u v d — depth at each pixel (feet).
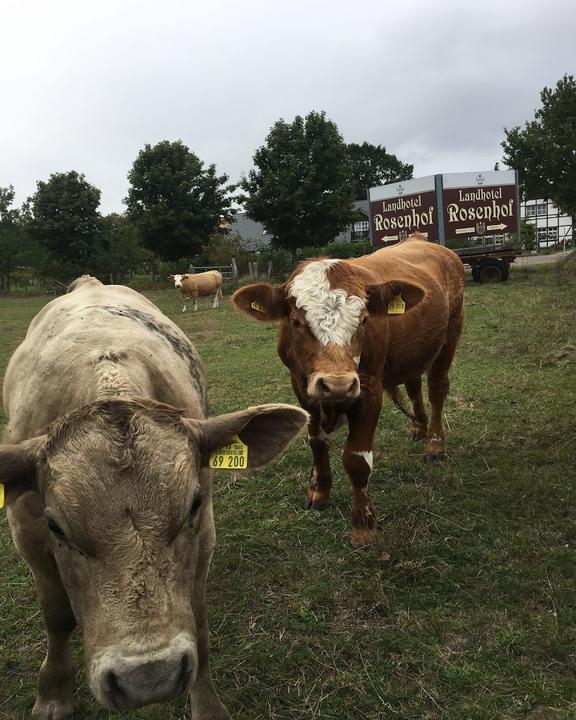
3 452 6.34
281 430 7.67
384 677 9.57
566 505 14.37
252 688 9.53
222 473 17.31
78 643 10.68
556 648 9.80
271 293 14.17
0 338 50.70
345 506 15.37
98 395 7.29
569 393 22.00
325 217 90.22
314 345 12.92
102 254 132.67
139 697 5.38
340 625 10.92
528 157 91.25
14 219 179.93
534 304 42.50
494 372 25.93
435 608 11.14
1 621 11.48
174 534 5.84
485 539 13.26
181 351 10.64
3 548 14.21
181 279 69.87
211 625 11.09
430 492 15.47
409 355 16.19
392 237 73.87
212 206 104.22
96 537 5.63
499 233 69.31
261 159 92.27
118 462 5.76
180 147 104.42
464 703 8.92
